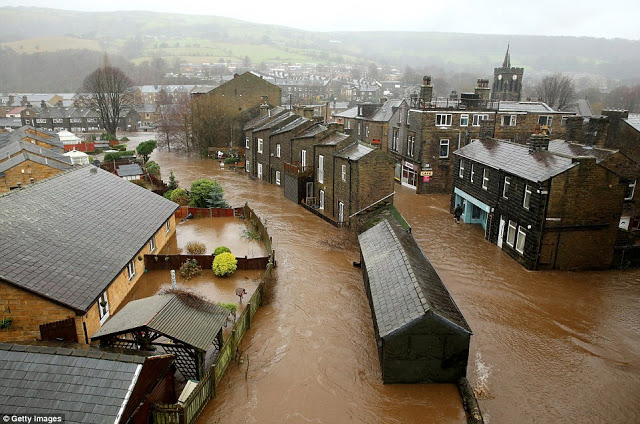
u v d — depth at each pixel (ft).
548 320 65.82
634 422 46.26
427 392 49.26
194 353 47.57
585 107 247.91
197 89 256.11
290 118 155.63
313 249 93.40
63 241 61.67
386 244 72.74
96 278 58.34
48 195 70.64
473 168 108.27
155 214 87.71
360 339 59.93
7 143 149.48
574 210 79.92
